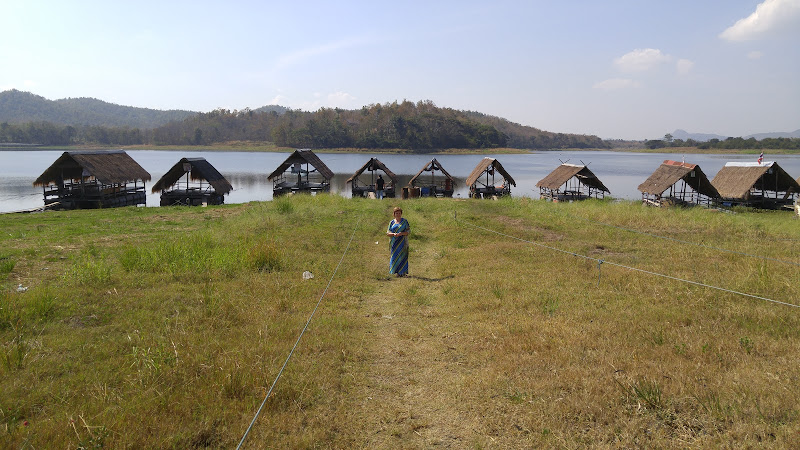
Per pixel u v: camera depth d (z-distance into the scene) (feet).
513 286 30.86
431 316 26.37
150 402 15.67
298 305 27.61
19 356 18.84
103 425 13.92
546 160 453.99
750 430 13.41
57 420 14.53
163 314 25.38
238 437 14.06
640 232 54.90
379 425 15.37
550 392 16.31
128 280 31.83
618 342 20.51
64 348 20.51
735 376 16.71
